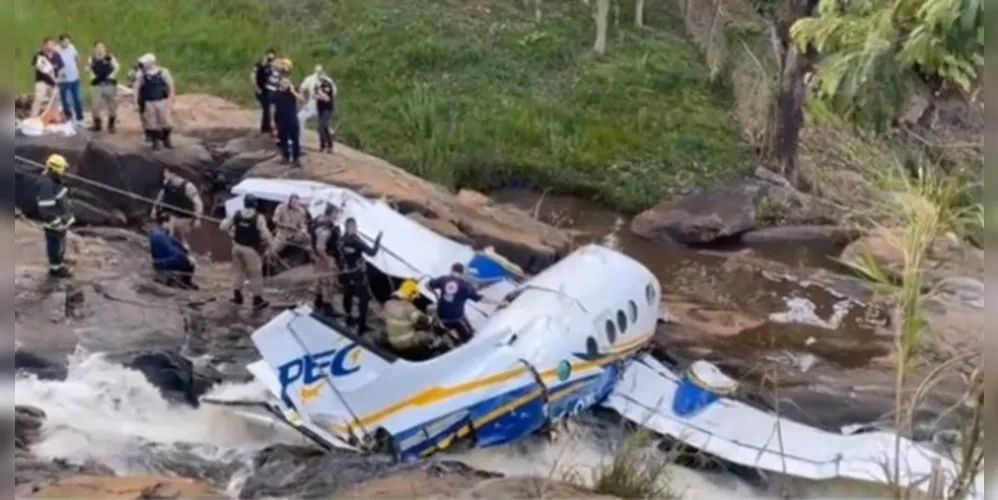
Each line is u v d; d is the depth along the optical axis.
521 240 25.55
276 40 35.66
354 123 32.09
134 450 15.48
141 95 25.77
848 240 27.19
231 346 19.36
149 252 23.27
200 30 35.44
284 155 26.73
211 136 27.83
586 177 30.72
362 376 15.54
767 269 25.92
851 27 15.13
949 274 17.17
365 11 37.59
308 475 14.80
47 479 13.73
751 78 34.06
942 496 9.00
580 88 34.75
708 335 22.14
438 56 35.59
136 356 18.17
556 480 14.43
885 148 23.89
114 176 25.02
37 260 21.94
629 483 14.62
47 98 26.52
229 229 21.31
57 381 17.23
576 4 39.38
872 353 21.70
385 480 14.12
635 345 18.86
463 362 16.20
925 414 17.69
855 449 16.27
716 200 28.67
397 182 27.19
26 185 24.02
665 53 36.94
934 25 12.66
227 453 15.66
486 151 31.14
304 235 21.84
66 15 34.28
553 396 16.72
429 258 21.78
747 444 16.83
